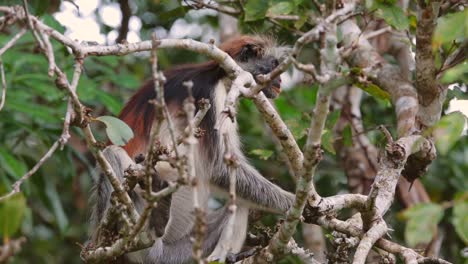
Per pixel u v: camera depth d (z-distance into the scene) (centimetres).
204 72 1160
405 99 1066
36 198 1581
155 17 1519
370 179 1316
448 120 662
